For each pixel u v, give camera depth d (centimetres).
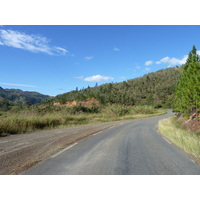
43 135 1084
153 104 8262
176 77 13575
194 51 2167
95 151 670
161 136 1120
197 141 772
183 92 1916
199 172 438
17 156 581
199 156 577
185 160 545
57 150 680
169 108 8150
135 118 3475
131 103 7925
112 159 554
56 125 1716
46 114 2027
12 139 927
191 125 1538
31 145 764
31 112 1977
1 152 635
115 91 12306
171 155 612
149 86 13062
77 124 1988
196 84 1484
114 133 1245
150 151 677
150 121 2636
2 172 436
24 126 1344
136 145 802
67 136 1048
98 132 1293
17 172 434
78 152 651
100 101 7206
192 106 1656
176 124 1944
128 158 568
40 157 573
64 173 427
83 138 1001
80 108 3556
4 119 1252
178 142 831
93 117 2967
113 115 3609
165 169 459
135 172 436
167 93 10781
